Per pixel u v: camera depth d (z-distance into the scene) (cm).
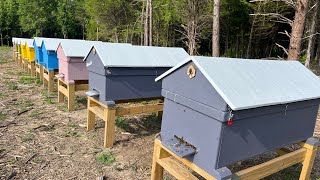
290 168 407
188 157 266
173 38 2422
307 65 1423
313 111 328
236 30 2453
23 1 3688
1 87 855
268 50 2791
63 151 429
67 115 607
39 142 458
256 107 239
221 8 2033
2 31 3822
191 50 1659
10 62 1535
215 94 227
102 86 427
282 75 306
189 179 273
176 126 279
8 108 636
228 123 225
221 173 233
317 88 316
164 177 361
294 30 589
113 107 430
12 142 451
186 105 258
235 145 244
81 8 4000
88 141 470
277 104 259
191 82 251
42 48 816
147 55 466
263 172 282
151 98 534
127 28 2400
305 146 340
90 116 509
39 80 963
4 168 369
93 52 438
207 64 246
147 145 466
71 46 602
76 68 601
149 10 1819
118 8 2483
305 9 569
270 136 278
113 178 359
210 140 238
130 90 441
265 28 2131
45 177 354
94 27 3019
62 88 678
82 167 383
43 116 593
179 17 1902
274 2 1880
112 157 414
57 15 4016
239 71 266
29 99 729
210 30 1852
